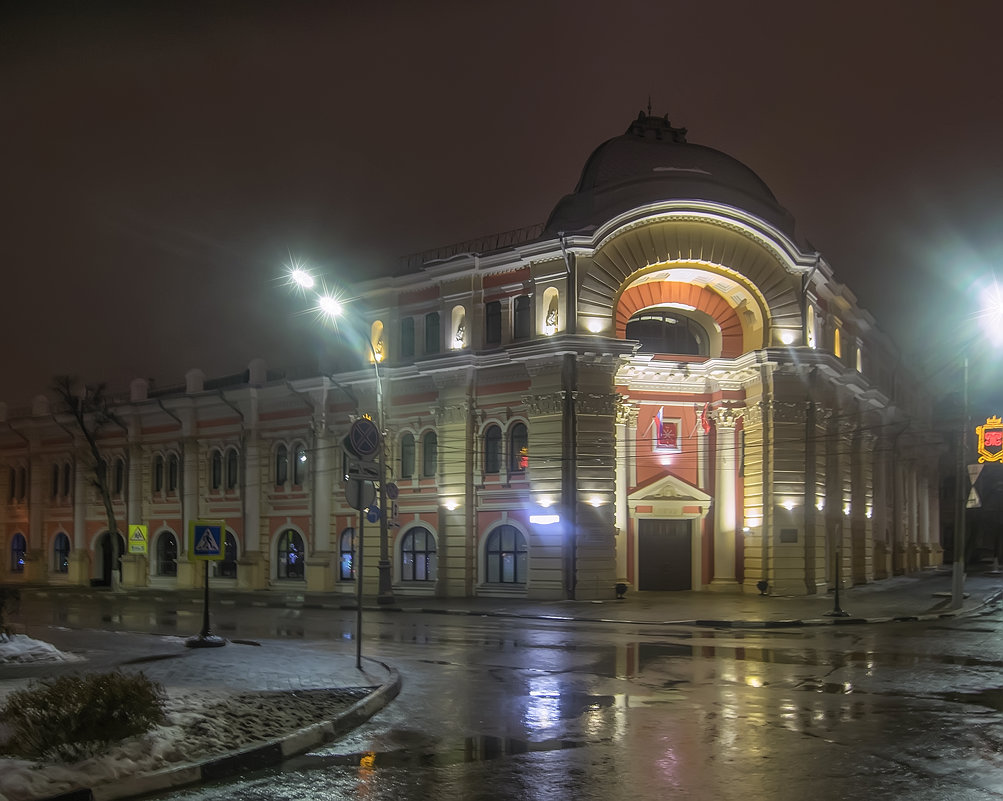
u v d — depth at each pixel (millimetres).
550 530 35688
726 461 39938
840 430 43656
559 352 35500
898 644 20359
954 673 15430
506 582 37844
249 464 47219
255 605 37094
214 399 48812
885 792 8062
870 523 48812
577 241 35906
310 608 35219
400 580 40969
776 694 13266
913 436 63375
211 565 48688
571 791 8164
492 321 39062
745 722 11164
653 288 40156
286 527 45969
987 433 30516
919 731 10570
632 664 16797
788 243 38531
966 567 67000
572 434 35594
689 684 14297
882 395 50500
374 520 35406
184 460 50000
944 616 29391
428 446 40844
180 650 18031
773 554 37688
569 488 35500
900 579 52031
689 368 39875
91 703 8594
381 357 42688
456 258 39344
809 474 38656
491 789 8250
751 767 8953
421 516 40438
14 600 18906
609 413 36125
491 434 38875
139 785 7969
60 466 57062
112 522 48312
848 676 15102
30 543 57219
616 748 9812
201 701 11047
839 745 9867
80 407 51062
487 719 11461
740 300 39938
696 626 26484
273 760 9242
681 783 8391
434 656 18125
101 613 32156
